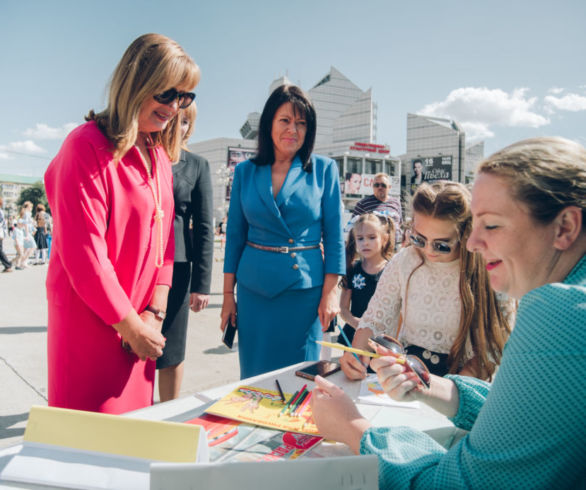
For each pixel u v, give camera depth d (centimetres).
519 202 68
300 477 60
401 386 97
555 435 58
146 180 140
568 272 70
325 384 96
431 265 156
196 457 70
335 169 210
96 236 121
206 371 353
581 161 69
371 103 7069
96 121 132
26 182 9362
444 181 146
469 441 67
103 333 130
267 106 198
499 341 146
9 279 823
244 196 204
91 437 72
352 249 288
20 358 357
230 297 216
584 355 57
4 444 227
